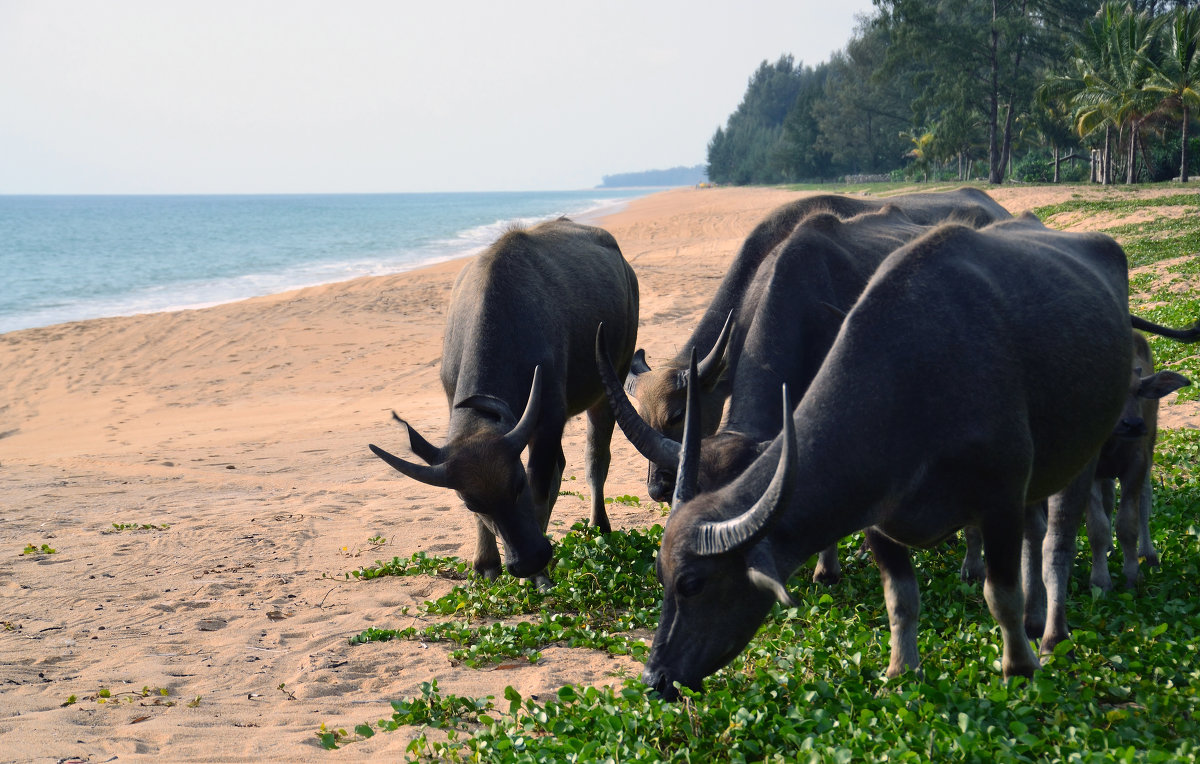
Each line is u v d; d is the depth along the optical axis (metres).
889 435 4.62
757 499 4.51
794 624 6.16
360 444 14.84
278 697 5.85
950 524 4.85
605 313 9.16
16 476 13.64
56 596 8.04
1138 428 6.10
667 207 95.44
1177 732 4.39
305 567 8.77
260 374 21.20
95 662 6.54
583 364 8.77
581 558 7.74
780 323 6.64
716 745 4.46
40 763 4.78
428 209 181.75
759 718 4.54
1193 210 31.62
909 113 107.88
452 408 7.80
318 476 13.17
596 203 175.25
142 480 13.22
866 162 116.06
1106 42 52.97
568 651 6.38
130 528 10.27
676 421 7.23
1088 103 53.94
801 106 132.00
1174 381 6.29
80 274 47.09
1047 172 75.31
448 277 34.56
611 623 6.79
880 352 4.73
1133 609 5.93
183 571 8.73
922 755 4.02
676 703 4.71
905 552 5.18
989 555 4.87
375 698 5.80
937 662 5.35
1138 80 50.31
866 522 4.70
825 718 4.50
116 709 5.63
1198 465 9.24
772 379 6.47
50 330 26.56
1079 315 5.26
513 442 6.93
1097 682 4.88
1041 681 4.64
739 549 4.25
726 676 5.34
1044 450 5.14
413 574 8.39
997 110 71.00
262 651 6.70
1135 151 56.41
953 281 4.95
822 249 6.99
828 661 5.30
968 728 4.24
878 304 4.87
